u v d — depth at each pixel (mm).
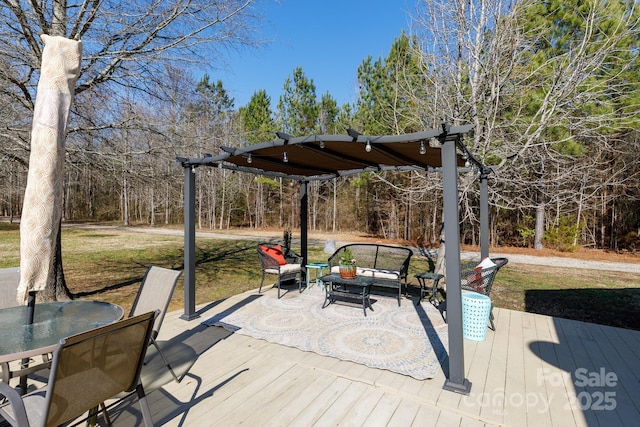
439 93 6332
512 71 5984
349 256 4848
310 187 21500
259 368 3023
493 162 7734
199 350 3387
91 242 13984
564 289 6812
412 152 3734
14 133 4746
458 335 2658
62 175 2217
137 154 5711
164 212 25375
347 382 2797
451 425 2250
